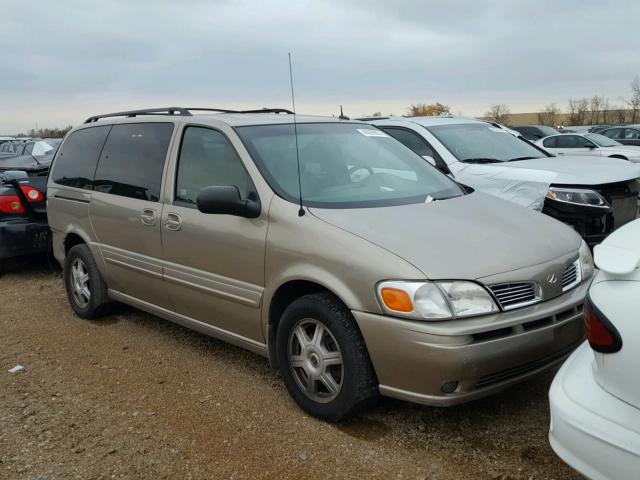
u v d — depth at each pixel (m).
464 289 3.10
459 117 8.14
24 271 8.07
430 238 3.39
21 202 7.46
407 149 5.04
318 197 3.92
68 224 5.77
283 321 3.69
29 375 4.49
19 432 3.62
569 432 2.32
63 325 5.66
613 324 2.23
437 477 3.03
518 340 3.14
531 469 3.06
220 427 3.61
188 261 4.35
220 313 4.20
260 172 3.98
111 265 5.24
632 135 22.53
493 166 6.57
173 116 4.84
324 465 3.17
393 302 3.13
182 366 4.56
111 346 5.04
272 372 4.39
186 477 3.12
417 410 3.71
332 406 3.49
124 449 3.40
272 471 3.14
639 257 2.30
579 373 2.45
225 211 3.84
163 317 4.91
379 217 3.65
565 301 3.39
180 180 4.55
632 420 2.18
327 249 3.45
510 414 3.63
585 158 7.31
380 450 3.29
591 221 5.82
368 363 3.32
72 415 3.82
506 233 3.60
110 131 5.50
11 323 5.81
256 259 3.83
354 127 4.97
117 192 5.12
